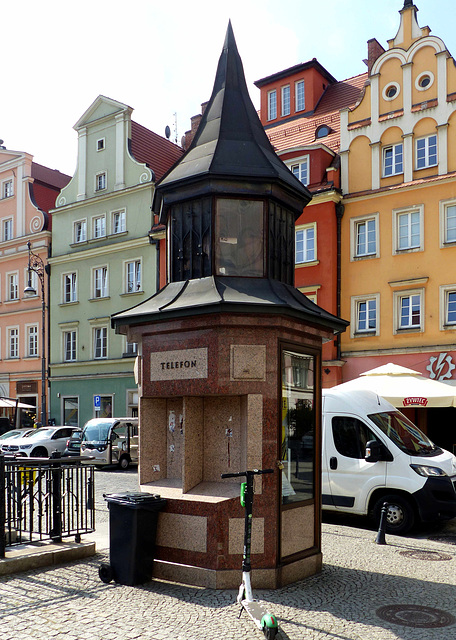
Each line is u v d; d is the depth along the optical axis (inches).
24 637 199.3
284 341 266.4
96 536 363.6
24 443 1021.2
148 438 293.1
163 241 1205.7
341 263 969.5
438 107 896.9
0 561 272.7
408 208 913.5
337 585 264.1
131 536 255.8
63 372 1368.1
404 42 946.7
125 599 236.8
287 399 270.7
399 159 935.0
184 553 259.3
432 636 207.8
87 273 1338.6
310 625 214.1
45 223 1434.5
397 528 414.3
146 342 285.3
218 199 283.1
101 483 682.2
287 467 268.7
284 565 257.9
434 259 886.4
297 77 1233.4
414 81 924.6
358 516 483.2
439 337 872.9
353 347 948.6
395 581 275.1
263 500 254.5
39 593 245.0
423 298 890.1
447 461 429.1
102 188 1332.4
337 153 1023.0
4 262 1512.1
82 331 1338.6
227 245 282.2
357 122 975.6
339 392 462.3
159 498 265.4
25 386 1437.0
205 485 273.4
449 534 416.5
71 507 320.2
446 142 886.4
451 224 881.5
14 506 308.5
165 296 286.2
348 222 968.9
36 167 1566.2
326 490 447.2
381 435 431.8
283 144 1148.5
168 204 298.7
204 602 232.5
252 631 205.5
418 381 613.3
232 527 252.2
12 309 1482.5
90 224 1339.8
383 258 931.3
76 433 1061.1
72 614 220.5
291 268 307.7
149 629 206.5
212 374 258.2
